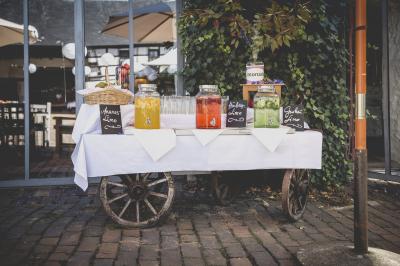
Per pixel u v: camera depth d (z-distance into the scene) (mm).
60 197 5160
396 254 3084
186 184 5820
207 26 5496
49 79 9469
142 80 6059
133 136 3754
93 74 7211
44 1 7645
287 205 4023
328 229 3898
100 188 3830
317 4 5348
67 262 3043
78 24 5625
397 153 7152
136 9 6219
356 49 3006
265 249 3346
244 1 5523
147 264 3018
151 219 3893
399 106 7031
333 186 5680
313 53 5480
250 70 4734
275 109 4047
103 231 3795
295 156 4062
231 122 4137
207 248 3365
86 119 4066
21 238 3580
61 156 8312
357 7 2992
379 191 5492
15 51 8117
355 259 2945
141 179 3959
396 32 7000
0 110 7516
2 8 6773
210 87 3992
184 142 3861
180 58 5898
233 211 4539
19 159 7766
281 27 4801
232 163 3936
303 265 2973
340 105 5727
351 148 6883
